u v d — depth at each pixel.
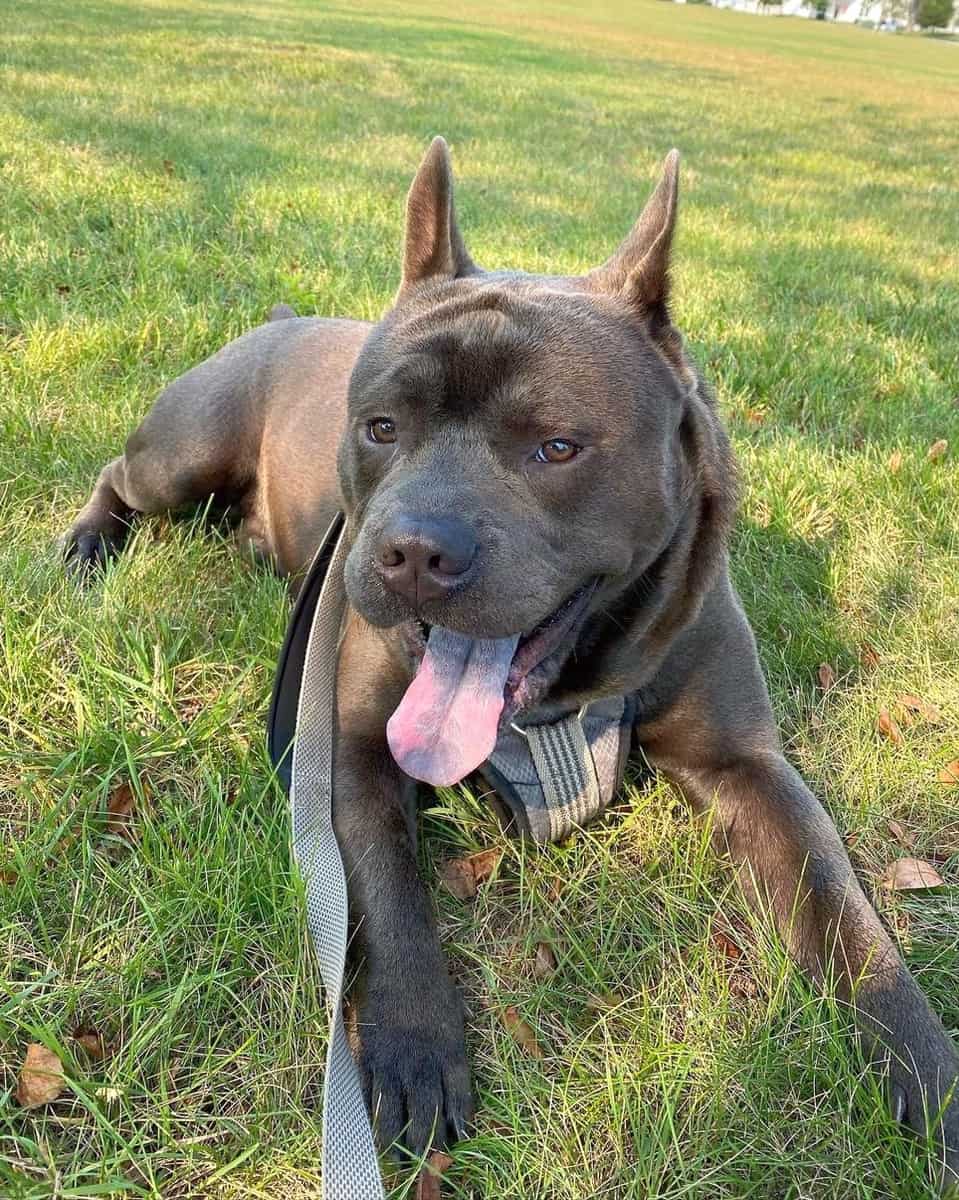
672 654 0.55
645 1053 0.43
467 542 0.44
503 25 7.98
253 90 2.87
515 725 0.54
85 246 1.28
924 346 1.31
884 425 1.04
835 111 4.78
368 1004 0.44
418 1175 0.39
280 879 0.48
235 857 0.49
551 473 0.48
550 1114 0.41
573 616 0.50
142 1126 0.39
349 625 0.60
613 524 0.49
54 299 1.08
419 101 3.16
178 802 0.54
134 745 0.55
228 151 1.95
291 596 0.74
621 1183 0.39
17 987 0.44
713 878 0.53
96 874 0.49
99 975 0.44
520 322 0.49
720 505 0.55
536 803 0.53
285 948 0.46
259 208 1.55
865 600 0.77
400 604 0.45
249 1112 0.40
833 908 0.49
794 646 0.70
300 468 0.74
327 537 0.62
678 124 3.55
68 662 0.61
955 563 0.80
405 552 0.44
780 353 1.20
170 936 0.46
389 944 0.45
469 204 1.83
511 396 0.47
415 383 0.49
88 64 2.92
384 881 0.48
